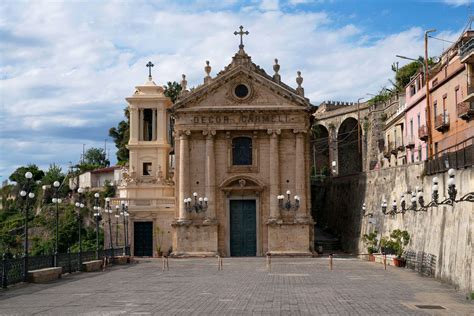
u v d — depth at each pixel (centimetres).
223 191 6706
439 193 3809
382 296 2764
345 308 2352
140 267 5094
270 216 6631
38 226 9675
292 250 6538
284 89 6662
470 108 4731
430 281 3534
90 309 2339
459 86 5122
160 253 7012
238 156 6775
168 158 7819
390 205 5666
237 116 6694
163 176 7581
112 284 3462
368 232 6356
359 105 10462
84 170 12400
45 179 11819
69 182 11969
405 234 4800
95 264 4697
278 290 3062
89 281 3681
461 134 5059
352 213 7212
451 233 3428
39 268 3800
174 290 3084
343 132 11144
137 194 7431
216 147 6750
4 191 12450
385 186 5944
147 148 7644
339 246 7706
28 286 3356
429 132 5447
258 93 6719
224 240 6681
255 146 6731
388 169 5888
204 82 6875
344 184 7762
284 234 6562
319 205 9106
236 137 6762
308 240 6550
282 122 6681
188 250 6588
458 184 3350
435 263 3772
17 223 10162
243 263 5553
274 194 6625
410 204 4903
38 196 11394
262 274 4191
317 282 3519
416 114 6675
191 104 6719
